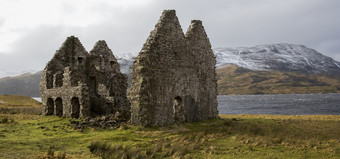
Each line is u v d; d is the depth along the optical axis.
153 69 19.94
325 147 14.50
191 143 15.12
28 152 12.04
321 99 155.75
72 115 25.70
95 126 20.05
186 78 23.16
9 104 49.66
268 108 91.44
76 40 32.97
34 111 34.09
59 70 31.06
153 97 19.83
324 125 22.91
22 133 17.39
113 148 13.07
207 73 26.23
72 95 25.81
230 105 115.56
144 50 20.02
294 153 13.27
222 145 15.02
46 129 19.03
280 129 19.81
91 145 13.55
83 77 29.94
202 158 12.42
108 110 27.23
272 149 14.17
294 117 32.41
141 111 19.08
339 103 114.19
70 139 15.60
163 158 12.34
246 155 12.92
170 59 21.48
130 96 20.03
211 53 27.22
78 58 33.28
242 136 16.97
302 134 17.89
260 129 19.42
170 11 22.02
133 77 20.03
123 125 19.41
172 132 18.11
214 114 26.95
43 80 30.62
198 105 24.45
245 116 36.09
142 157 12.10
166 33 21.27
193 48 24.28
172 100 21.50
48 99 29.97
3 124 21.06
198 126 21.17
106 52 31.97
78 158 11.60
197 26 25.20
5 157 10.94
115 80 28.86
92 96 29.44
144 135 16.84
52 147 13.41
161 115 20.34
